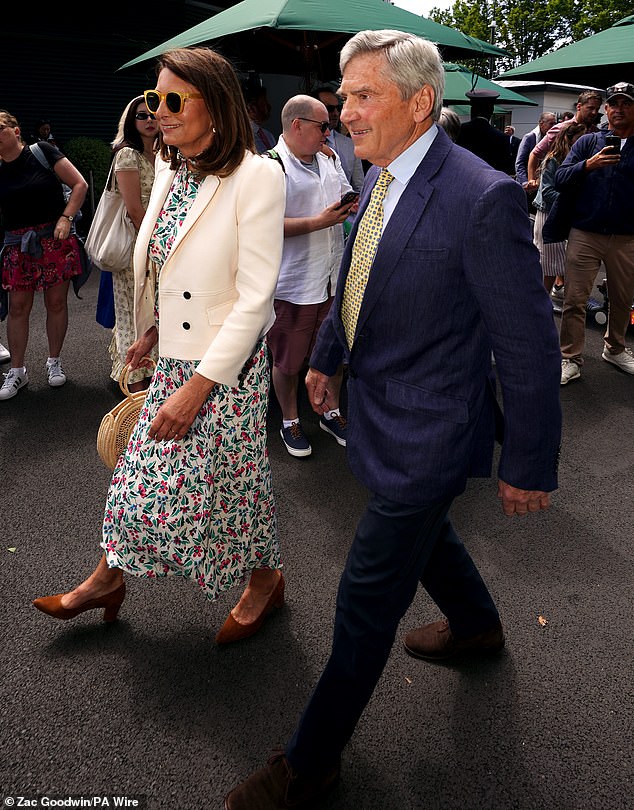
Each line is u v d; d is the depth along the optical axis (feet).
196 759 5.95
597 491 10.48
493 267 4.21
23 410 13.02
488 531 9.45
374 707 6.52
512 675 6.91
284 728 6.28
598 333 17.98
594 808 5.57
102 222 11.74
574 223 13.85
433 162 4.51
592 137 13.61
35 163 12.65
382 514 4.90
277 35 16.11
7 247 12.92
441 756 6.03
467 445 4.84
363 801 5.63
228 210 5.57
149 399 6.45
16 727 6.22
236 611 7.32
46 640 7.29
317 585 8.26
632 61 15.78
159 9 36.96
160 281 5.90
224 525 6.61
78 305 20.43
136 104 10.81
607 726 6.32
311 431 12.48
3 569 8.44
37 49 33.50
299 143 10.27
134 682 6.76
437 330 4.61
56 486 10.39
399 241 4.51
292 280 10.56
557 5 129.29
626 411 13.26
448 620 6.85
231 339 5.64
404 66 4.28
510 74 19.70
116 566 6.47
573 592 8.17
